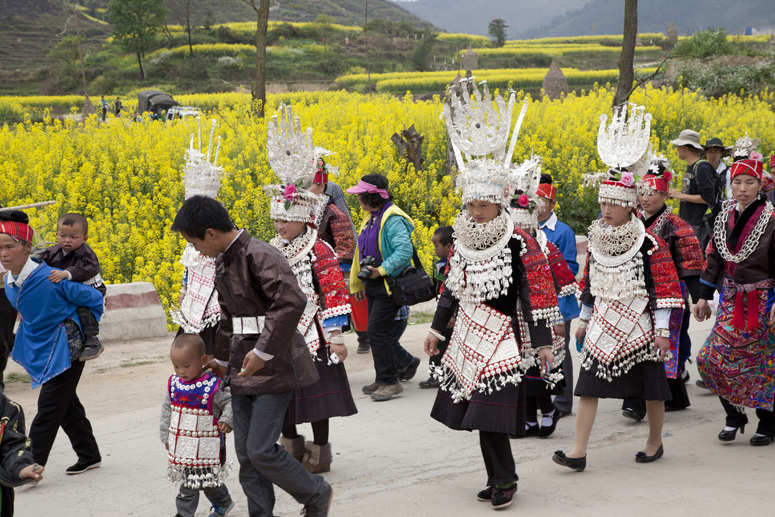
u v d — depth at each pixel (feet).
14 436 10.13
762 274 16.55
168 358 26.32
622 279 15.12
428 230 37.68
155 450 17.53
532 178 16.47
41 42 361.92
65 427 16.01
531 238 13.61
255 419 11.69
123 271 33.99
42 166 40.73
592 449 17.07
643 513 12.66
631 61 56.13
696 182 27.20
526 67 309.22
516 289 13.51
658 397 15.33
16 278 15.67
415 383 23.35
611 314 15.35
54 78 272.10
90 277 16.42
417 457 16.66
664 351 15.02
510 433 13.05
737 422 17.12
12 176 39.22
